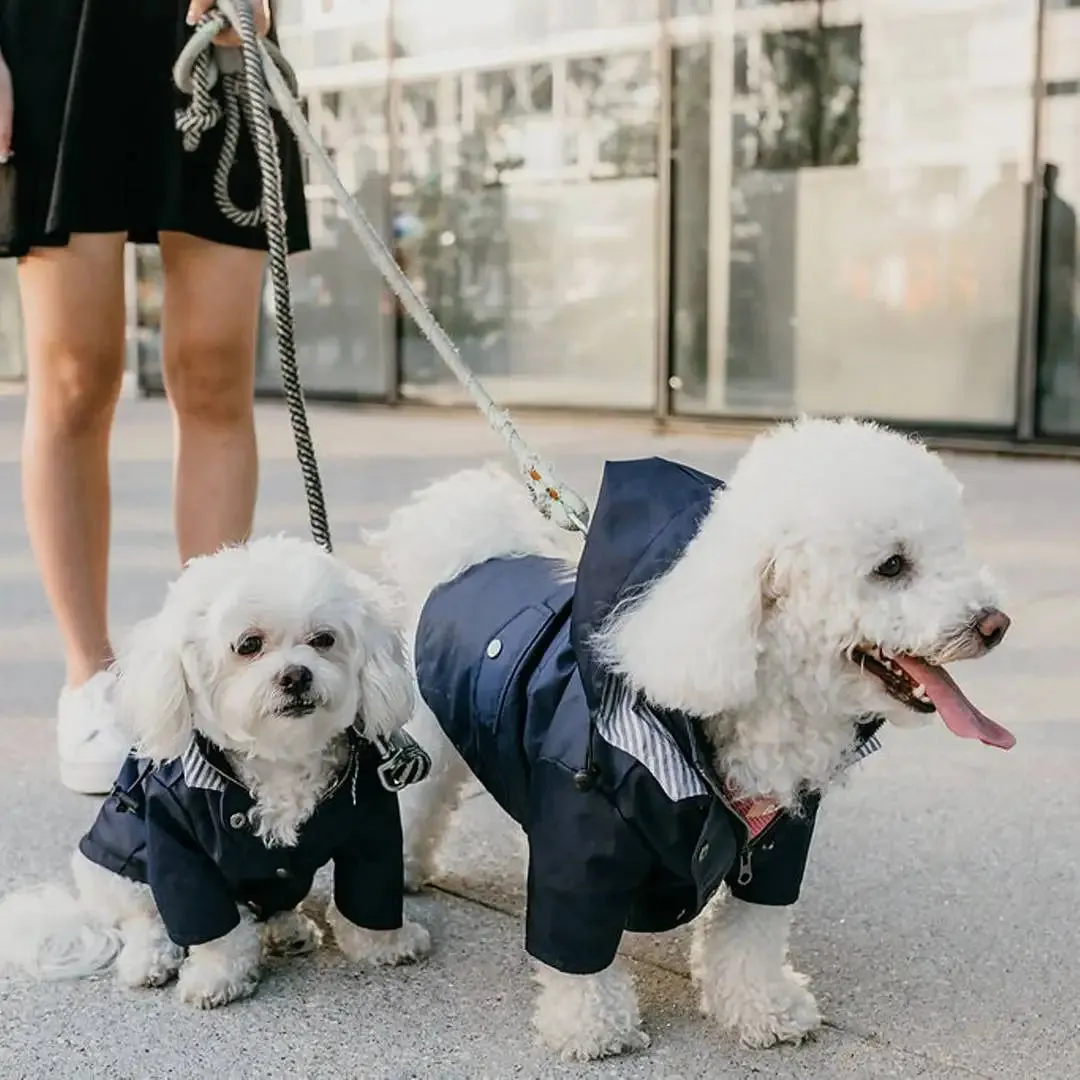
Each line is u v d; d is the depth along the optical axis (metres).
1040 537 6.11
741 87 9.22
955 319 8.67
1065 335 8.30
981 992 2.53
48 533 3.46
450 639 2.70
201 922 2.44
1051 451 8.33
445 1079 2.26
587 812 2.23
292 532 6.22
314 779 2.48
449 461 8.22
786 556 2.11
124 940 2.65
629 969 2.66
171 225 3.31
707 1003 2.47
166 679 2.44
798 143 9.09
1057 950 2.68
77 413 3.41
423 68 10.35
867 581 2.10
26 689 4.25
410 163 10.52
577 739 2.27
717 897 2.49
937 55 8.54
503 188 10.21
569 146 9.88
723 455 8.29
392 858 2.57
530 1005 2.50
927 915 2.83
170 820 2.49
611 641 2.21
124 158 3.31
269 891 2.56
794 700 2.20
